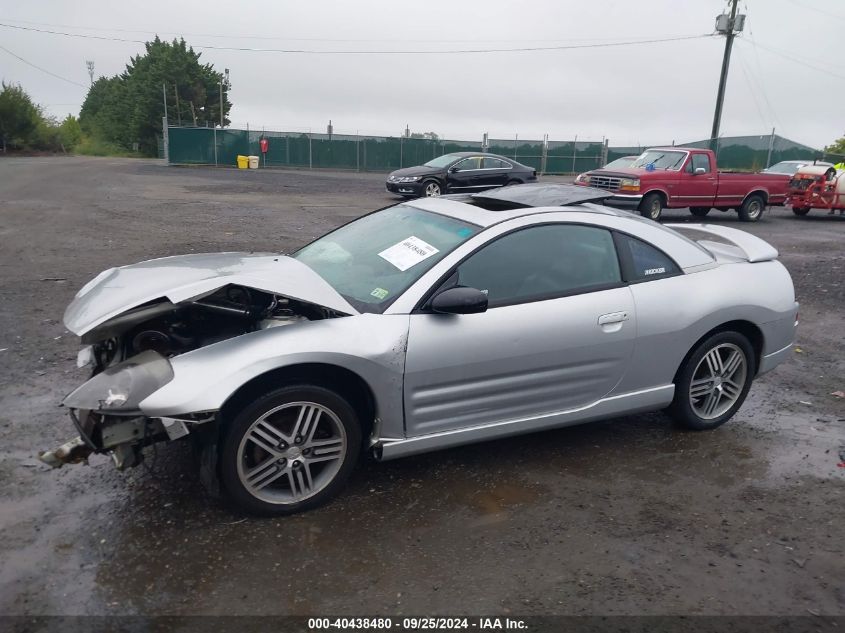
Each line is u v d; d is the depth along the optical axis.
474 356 3.73
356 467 4.05
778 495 3.94
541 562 3.22
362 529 3.42
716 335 4.60
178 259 4.39
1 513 3.39
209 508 3.52
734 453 4.46
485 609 2.89
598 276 4.19
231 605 2.84
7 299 7.34
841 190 18.97
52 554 3.10
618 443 4.54
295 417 3.46
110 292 3.67
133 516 3.42
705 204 17.59
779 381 5.91
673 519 3.64
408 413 3.67
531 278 4.00
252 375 3.21
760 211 18.66
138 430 3.18
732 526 3.60
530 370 3.93
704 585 3.11
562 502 3.76
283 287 3.53
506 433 4.00
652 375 4.38
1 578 2.93
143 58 85.38
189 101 74.94
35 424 4.38
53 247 10.40
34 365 5.42
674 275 4.46
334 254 4.47
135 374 3.16
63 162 39.72
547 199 4.39
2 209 14.74
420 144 41.78
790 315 4.89
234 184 25.70
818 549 3.42
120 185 23.00
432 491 3.81
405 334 3.57
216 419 3.19
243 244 11.28
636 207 16.59
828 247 14.00
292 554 3.19
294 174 35.38
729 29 36.03
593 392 4.20
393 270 3.95
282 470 3.45
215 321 3.67
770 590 3.09
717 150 36.75
